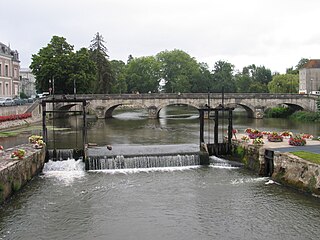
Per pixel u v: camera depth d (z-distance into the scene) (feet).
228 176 100.01
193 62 496.23
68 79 274.77
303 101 286.87
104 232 66.23
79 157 115.44
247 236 64.23
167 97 277.44
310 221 69.51
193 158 112.47
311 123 242.37
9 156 93.81
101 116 278.05
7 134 173.06
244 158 111.65
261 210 75.00
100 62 343.05
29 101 250.78
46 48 282.56
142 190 87.97
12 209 76.18
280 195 83.56
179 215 73.20
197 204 78.74
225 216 72.49
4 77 294.66
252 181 94.99
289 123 242.78
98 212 74.90
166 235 65.00
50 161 112.47
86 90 290.15
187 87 449.89
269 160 100.12
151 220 71.00
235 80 514.27
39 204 79.00
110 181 95.20
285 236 64.03
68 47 290.97
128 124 236.63
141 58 482.28
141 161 109.40
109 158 108.27
